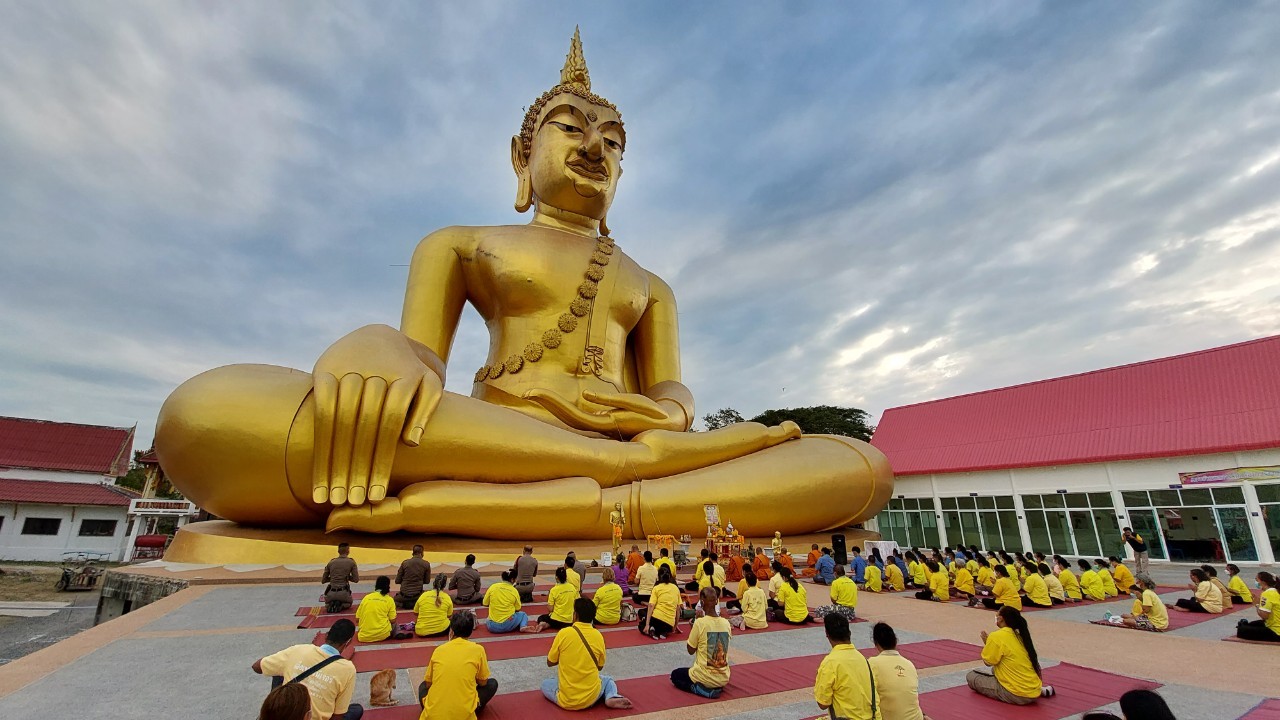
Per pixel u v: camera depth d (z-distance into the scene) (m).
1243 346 18.92
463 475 12.49
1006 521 21.64
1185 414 18.70
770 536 14.80
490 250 15.80
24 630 14.12
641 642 6.87
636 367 18.20
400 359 11.70
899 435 26.06
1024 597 10.21
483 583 10.41
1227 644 7.14
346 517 11.05
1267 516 16.55
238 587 10.02
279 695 2.66
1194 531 17.80
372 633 6.40
